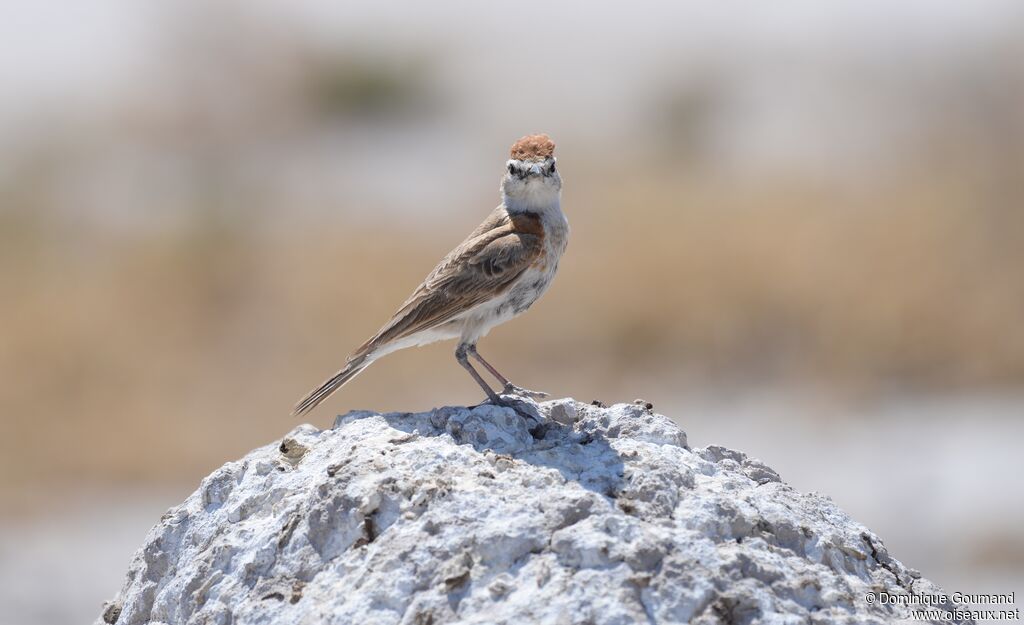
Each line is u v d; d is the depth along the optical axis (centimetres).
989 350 2100
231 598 644
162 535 716
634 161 2892
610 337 2203
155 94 3856
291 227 2592
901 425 1892
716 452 729
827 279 2177
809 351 2139
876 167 2764
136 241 2536
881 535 1464
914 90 3500
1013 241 2266
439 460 668
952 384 2066
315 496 654
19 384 2002
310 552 643
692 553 596
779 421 1950
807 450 1802
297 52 4100
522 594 581
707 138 3366
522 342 2203
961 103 3347
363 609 598
